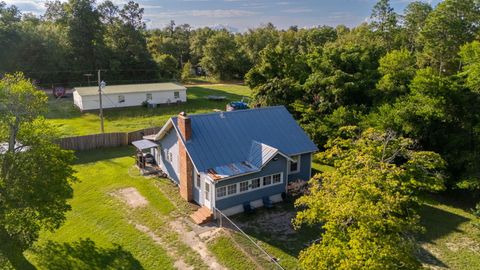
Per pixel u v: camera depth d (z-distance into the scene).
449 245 20.88
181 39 115.50
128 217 23.47
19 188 17.59
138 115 50.00
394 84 33.09
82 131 41.81
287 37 103.25
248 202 24.45
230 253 19.47
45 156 18.67
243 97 64.00
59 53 68.75
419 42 61.06
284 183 25.95
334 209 12.62
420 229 13.20
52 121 45.47
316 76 36.59
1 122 17.86
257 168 23.75
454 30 53.25
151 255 19.62
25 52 65.94
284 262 18.91
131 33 78.25
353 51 38.72
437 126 28.41
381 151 16.75
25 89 18.42
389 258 11.72
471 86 27.33
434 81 27.61
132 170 31.47
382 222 12.11
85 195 26.70
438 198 27.45
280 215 23.89
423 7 66.19
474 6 54.41
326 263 12.53
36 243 21.00
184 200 25.61
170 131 27.58
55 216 18.94
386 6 65.56
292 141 27.17
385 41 65.75
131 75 77.50
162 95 56.00
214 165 23.66
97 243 20.89
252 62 95.81
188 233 21.52
